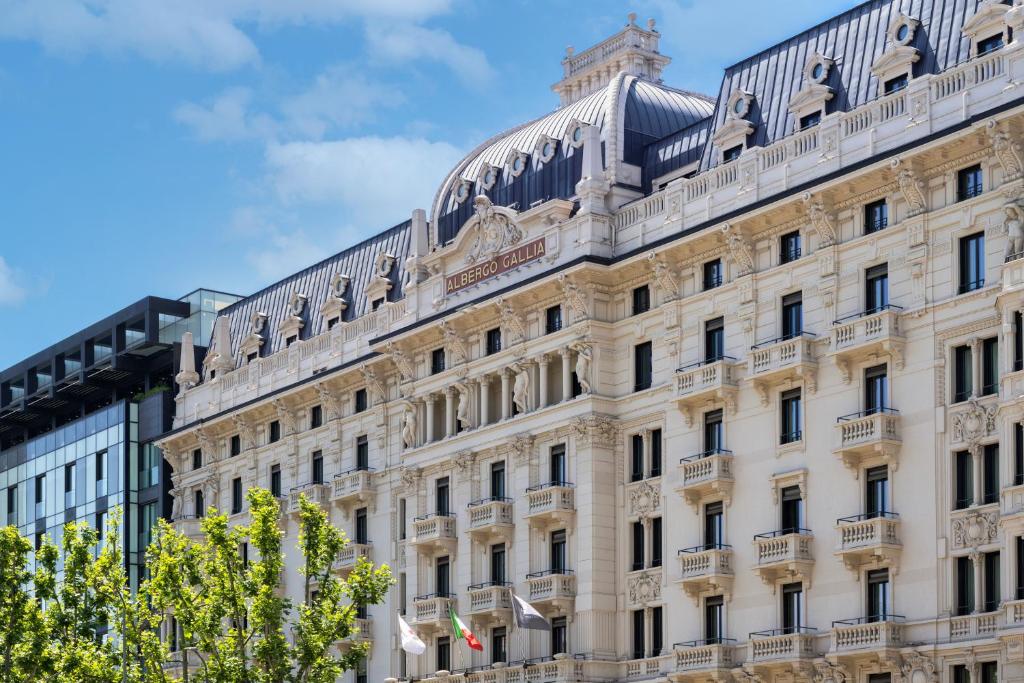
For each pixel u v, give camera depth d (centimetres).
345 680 9438
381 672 9200
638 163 8325
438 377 8850
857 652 6650
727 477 7394
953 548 6544
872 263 6994
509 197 8738
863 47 7325
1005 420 6356
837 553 6825
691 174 8038
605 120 8394
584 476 7950
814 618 6981
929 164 6775
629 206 8062
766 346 7256
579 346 8025
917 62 7006
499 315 8488
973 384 6569
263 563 7356
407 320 9144
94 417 12131
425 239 9212
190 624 7344
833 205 7125
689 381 7581
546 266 8250
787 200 7181
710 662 7231
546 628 7725
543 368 8244
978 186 6669
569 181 8394
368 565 7481
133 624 7694
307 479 9950
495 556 8406
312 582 9794
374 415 9481
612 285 8100
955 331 6650
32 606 7962
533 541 8150
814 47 7594
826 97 7338
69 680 7675
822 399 7094
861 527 6775
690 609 7500
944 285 6719
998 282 6525
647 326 7912
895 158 6769
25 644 7838
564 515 7981
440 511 8769
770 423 7294
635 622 7812
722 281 7612
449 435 8762
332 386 9738
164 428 11481
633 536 7888
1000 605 6278
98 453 12038
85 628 7938
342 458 9694
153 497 11494
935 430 6662
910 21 7088
